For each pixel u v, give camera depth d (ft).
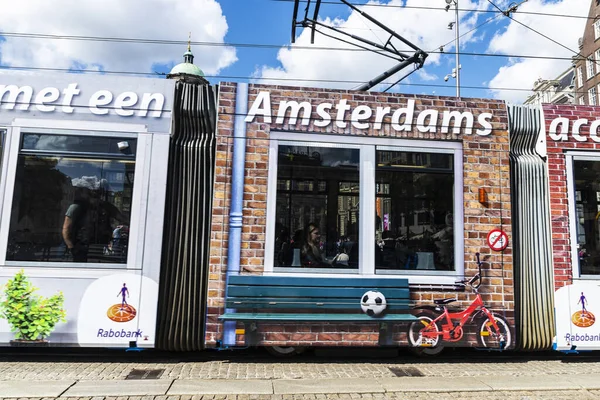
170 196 17.39
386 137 18.51
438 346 18.43
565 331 18.24
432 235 18.26
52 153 16.89
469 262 18.28
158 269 16.80
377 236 18.01
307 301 17.08
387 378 15.64
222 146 17.67
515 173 19.10
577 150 19.29
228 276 17.08
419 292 17.87
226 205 17.44
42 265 16.37
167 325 16.71
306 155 18.06
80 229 16.70
